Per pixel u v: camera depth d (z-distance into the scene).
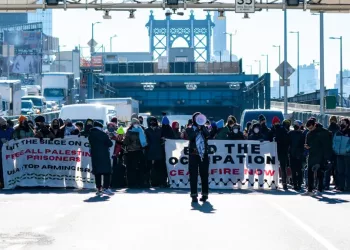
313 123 20.73
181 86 103.06
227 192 21.73
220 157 23.22
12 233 12.73
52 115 53.50
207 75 96.31
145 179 23.36
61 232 12.88
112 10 34.38
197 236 12.46
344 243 11.84
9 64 138.50
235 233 12.85
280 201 18.80
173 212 16.03
